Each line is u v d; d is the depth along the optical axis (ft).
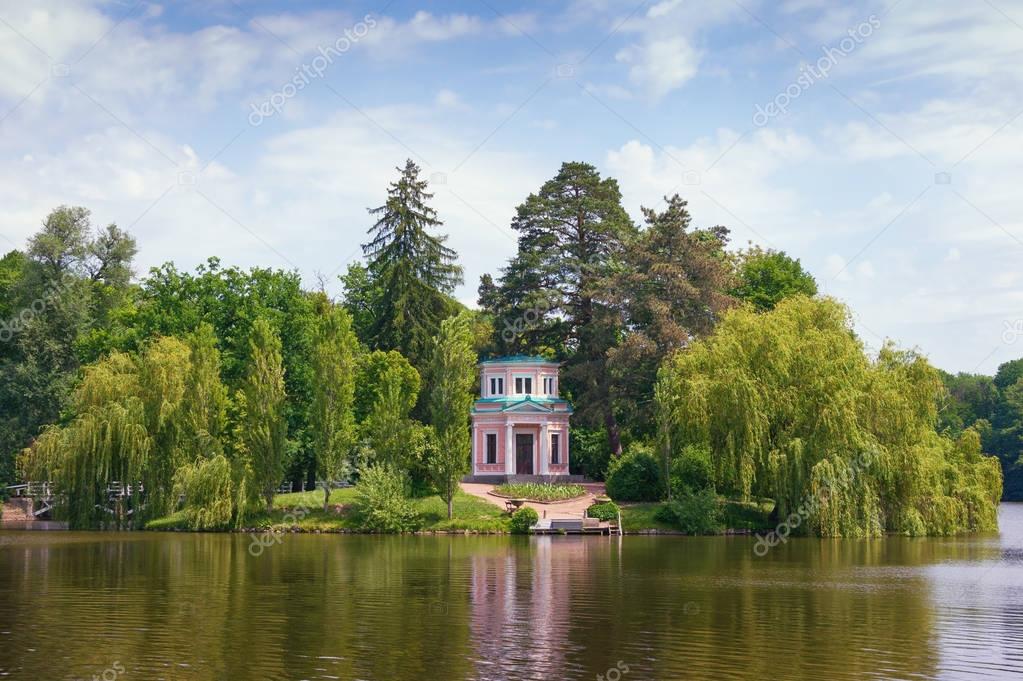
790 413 212.64
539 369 299.79
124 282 323.37
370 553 173.06
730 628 96.89
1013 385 515.09
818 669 79.77
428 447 246.88
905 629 96.73
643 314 284.41
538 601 113.39
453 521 232.12
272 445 237.86
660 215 289.74
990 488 242.58
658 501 249.14
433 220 327.88
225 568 146.61
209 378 241.14
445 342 243.40
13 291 307.37
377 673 77.77
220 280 284.20
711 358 224.12
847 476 200.85
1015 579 134.82
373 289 350.02
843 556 168.04
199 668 79.05
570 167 318.86
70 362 299.58
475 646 87.71
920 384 217.15
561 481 288.71
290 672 77.92
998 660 83.10
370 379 287.89
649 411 278.05
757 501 229.04
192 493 226.79
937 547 185.98
